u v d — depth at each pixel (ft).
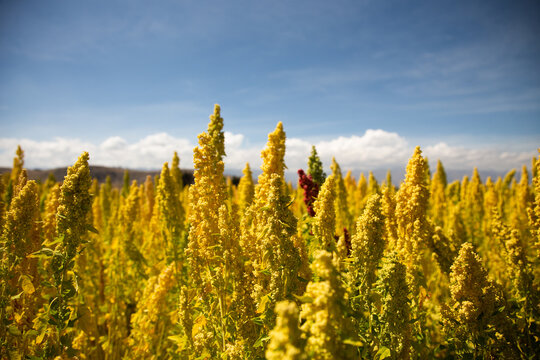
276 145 13.84
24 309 12.23
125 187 56.34
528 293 14.11
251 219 14.05
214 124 17.12
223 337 10.88
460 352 11.75
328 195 12.67
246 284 10.94
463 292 12.01
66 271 10.69
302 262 11.44
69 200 10.55
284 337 5.57
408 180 14.38
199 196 13.33
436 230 16.58
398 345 9.63
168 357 19.01
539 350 12.55
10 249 10.88
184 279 19.07
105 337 19.49
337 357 5.96
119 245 23.07
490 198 35.86
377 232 10.91
